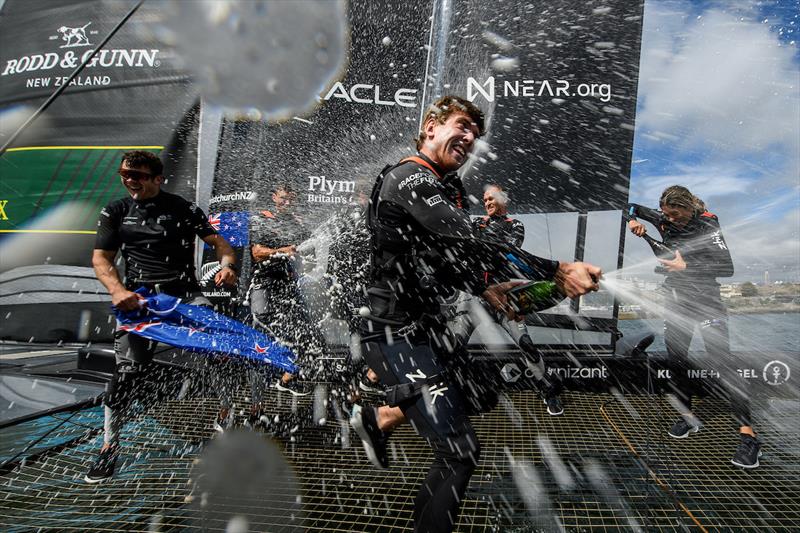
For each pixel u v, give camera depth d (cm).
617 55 481
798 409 368
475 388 168
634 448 287
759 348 536
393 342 159
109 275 258
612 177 488
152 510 204
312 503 213
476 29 482
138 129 582
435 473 149
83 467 251
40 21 607
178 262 278
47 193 595
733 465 260
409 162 161
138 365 257
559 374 421
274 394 395
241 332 285
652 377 416
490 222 394
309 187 479
